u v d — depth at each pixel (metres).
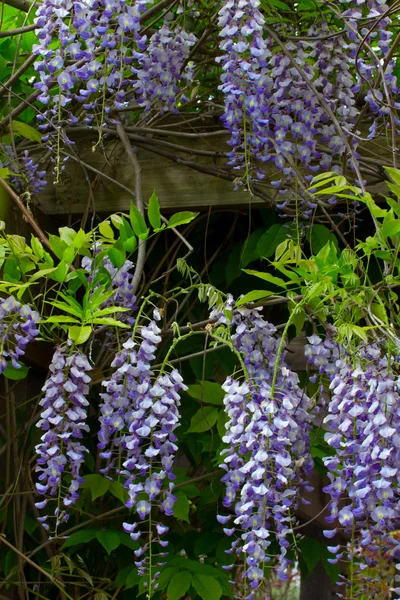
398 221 1.39
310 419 1.51
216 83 2.23
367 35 1.68
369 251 1.44
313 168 1.79
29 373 2.03
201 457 2.09
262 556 1.28
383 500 1.23
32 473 1.95
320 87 1.87
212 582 1.67
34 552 1.85
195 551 1.92
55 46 1.74
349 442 1.28
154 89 1.83
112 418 1.44
